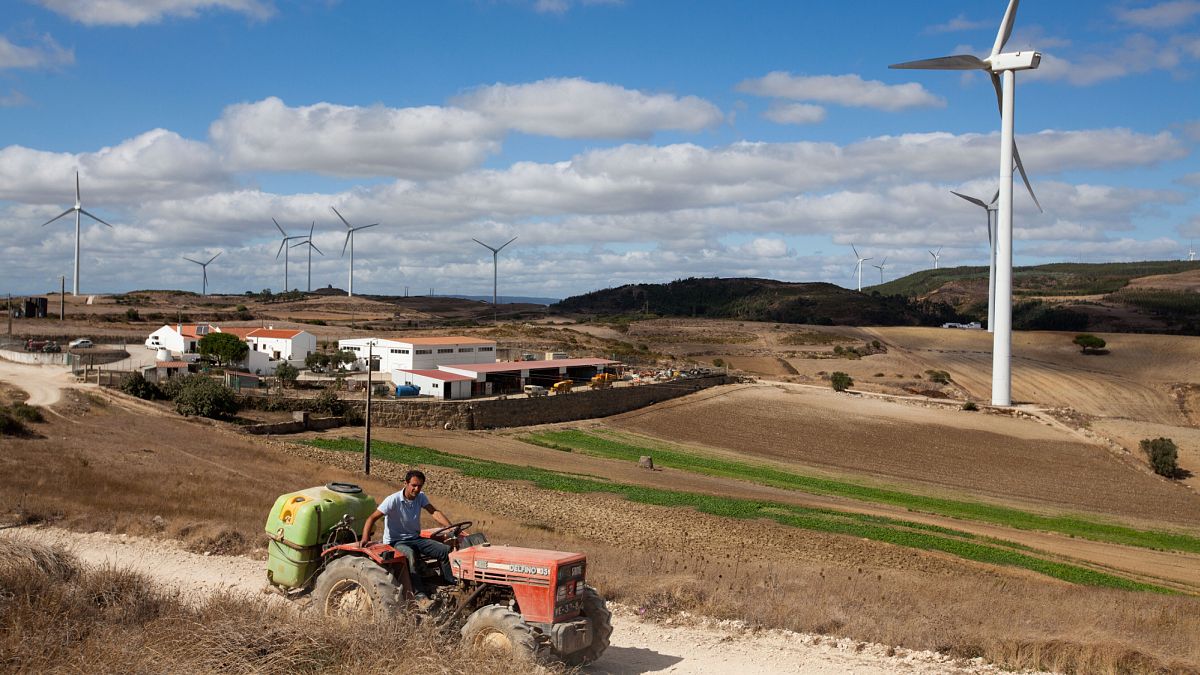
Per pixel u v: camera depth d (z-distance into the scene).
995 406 116.69
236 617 11.71
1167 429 106.00
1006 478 83.62
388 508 12.48
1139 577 42.91
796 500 60.25
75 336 128.38
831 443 95.12
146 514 22.56
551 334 176.50
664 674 12.18
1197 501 78.44
